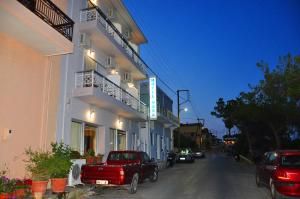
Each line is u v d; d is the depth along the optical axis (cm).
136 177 1452
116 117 2330
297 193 1124
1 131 1138
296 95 2100
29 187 1080
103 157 2025
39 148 1350
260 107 2967
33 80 1334
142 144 3095
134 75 2856
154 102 3034
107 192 1427
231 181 1850
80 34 1834
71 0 1769
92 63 2003
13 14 1043
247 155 4506
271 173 1248
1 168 1127
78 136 1766
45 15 1361
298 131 3247
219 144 15288
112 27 2145
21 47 1261
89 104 1877
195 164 3722
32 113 1319
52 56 1478
